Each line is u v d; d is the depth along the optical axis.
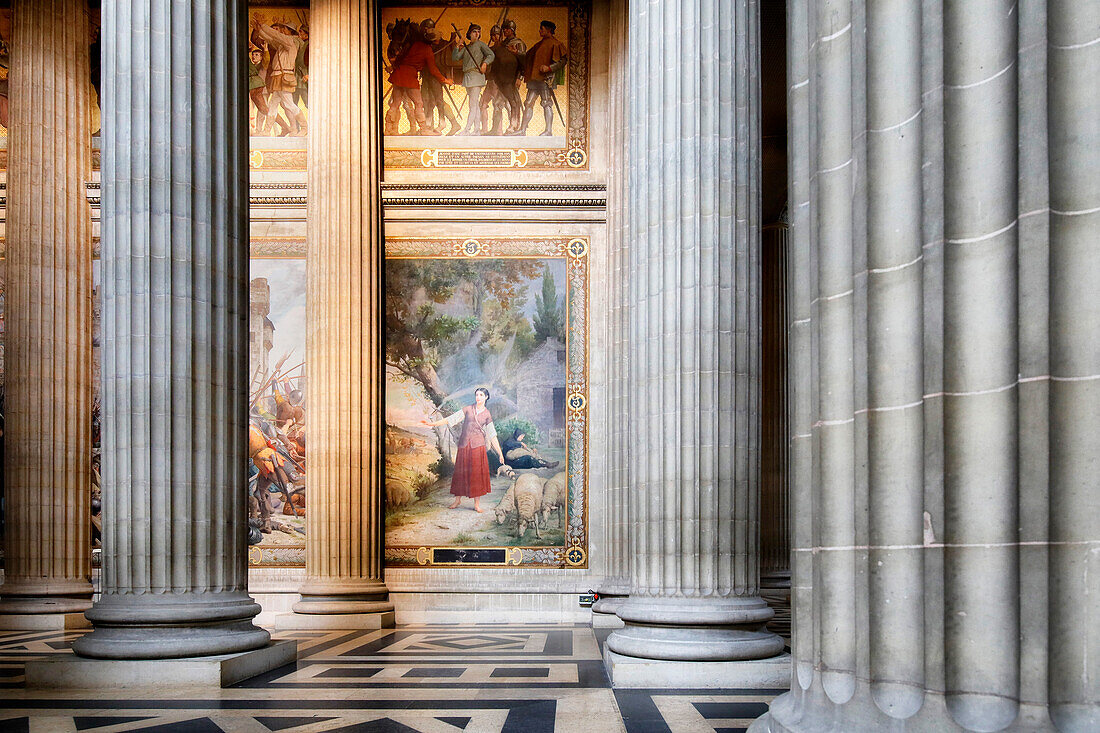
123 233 7.90
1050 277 2.30
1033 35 2.35
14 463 14.50
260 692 7.02
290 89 16.73
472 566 15.71
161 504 7.65
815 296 3.05
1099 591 2.23
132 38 8.08
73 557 14.70
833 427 2.93
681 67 7.83
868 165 2.75
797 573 3.24
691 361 7.51
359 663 8.95
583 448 15.99
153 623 7.43
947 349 2.48
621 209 13.60
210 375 8.02
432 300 16.23
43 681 7.25
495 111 16.64
